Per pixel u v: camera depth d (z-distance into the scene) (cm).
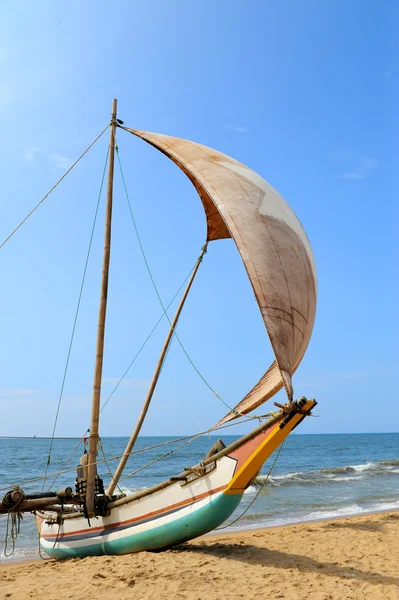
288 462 5575
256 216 1066
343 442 12688
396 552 1097
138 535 1015
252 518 1772
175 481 970
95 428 1087
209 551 1075
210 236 1603
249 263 957
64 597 777
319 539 1253
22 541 1497
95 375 1120
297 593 776
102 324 1148
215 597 759
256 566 945
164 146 1275
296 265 1047
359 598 754
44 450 7031
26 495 1067
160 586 812
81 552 1105
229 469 904
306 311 1031
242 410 1152
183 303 1509
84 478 1067
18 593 805
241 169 1207
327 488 2731
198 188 1444
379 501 2197
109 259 1204
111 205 1239
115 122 1312
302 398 839
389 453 7419
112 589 807
